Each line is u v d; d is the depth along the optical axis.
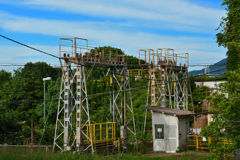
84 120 38.59
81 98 27.19
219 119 16.83
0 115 29.89
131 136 35.25
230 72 17.02
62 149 26.38
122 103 35.25
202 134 17.09
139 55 39.91
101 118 36.19
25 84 48.72
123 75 32.28
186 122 28.83
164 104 39.12
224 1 28.47
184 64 43.41
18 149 19.34
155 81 39.31
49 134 30.17
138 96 53.06
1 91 47.84
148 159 20.19
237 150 18.42
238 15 26.89
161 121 27.42
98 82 55.72
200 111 50.47
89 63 28.25
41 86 50.81
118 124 31.83
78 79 27.31
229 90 16.89
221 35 28.52
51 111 42.44
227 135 16.72
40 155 17.78
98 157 20.11
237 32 26.81
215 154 16.53
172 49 40.78
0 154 16.64
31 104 48.00
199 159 20.61
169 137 27.09
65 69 27.42
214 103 17.20
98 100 48.31
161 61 39.62
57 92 44.06
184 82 44.28
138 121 41.41
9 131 29.73
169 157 22.08
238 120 16.59
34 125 44.88
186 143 27.91
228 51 27.28
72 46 26.89
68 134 28.00
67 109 27.20
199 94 55.78
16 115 34.78
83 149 26.16
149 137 35.81
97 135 28.59
